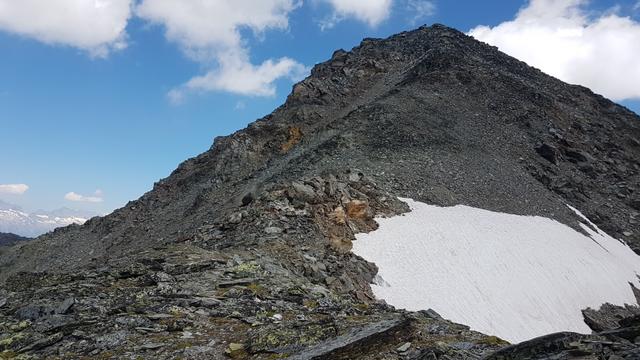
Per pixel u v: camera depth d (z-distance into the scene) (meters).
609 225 63.16
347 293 26.83
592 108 106.88
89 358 12.70
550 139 82.19
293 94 106.75
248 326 15.34
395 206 43.59
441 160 59.84
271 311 16.97
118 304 16.41
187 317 15.69
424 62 103.69
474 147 68.62
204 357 13.06
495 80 97.38
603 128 97.19
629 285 47.62
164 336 14.24
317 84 107.62
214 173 88.00
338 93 106.88
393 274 32.75
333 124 77.38
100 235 93.94
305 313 17.12
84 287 18.00
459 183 54.72
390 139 64.69
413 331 14.32
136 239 78.75
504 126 81.62
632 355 9.82
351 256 32.41
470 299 33.00
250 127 95.81
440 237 39.69
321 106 101.44
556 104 96.19
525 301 35.66
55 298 16.62
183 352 13.14
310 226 34.69
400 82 101.44
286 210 36.34
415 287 32.09
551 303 36.97
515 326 32.38
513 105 89.69
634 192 76.44
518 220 49.84
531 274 39.44
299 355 12.34
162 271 20.75
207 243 33.06
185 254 23.62
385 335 13.41
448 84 90.75
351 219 38.59
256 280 20.83
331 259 30.50
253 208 37.41
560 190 67.56
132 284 19.06
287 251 29.30
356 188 44.19
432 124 72.12
